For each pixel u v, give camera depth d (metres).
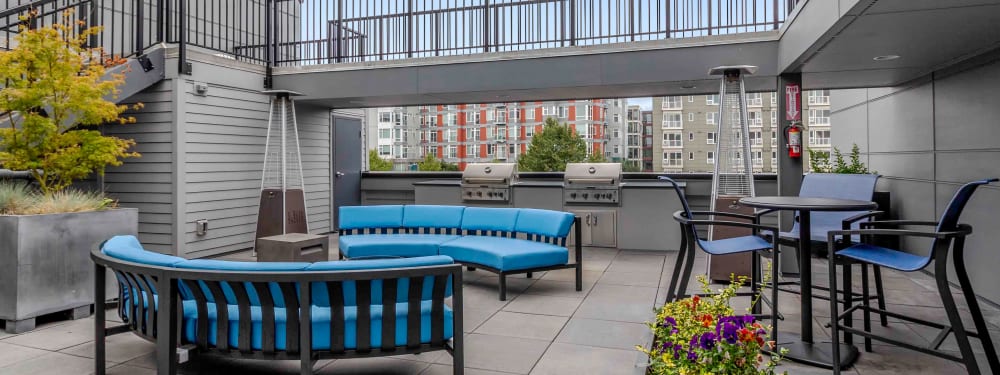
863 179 4.14
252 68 7.28
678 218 3.34
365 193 9.70
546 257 4.60
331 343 2.46
